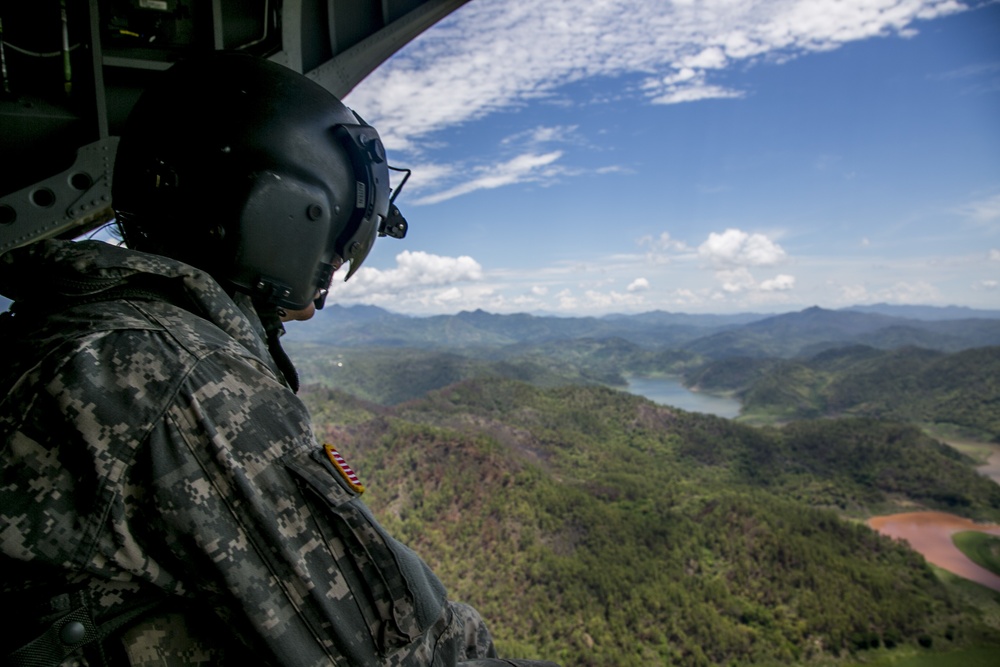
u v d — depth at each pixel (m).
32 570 0.73
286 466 0.80
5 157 2.39
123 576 0.74
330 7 2.99
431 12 3.20
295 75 1.11
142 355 0.78
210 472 0.76
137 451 0.74
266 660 0.76
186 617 0.80
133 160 1.07
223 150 0.99
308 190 1.03
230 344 0.86
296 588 0.77
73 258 0.83
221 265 1.01
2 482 0.71
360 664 0.79
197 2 2.57
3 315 0.89
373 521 0.83
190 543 0.74
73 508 0.72
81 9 2.36
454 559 68.00
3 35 2.37
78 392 0.74
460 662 1.16
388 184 1.22
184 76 1.07
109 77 2.48
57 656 0.70
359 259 1.24
